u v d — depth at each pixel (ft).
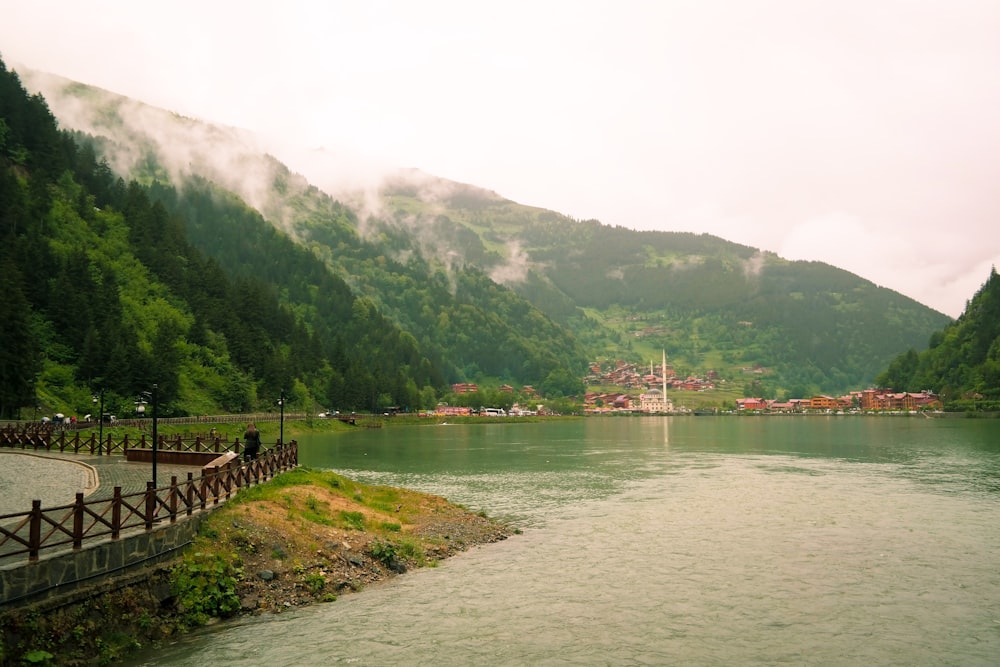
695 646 79.25
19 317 324.39
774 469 270.26
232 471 114.01
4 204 482.28
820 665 74.18
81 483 126.52
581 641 80.33
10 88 634.02
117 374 409.90
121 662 70.79
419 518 144.66
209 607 84.17
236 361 586.45
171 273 619.26
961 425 648.38
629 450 387.14
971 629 84.99
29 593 66.54
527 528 148.97
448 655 75.46
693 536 139.33
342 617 87.20
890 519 156.46
